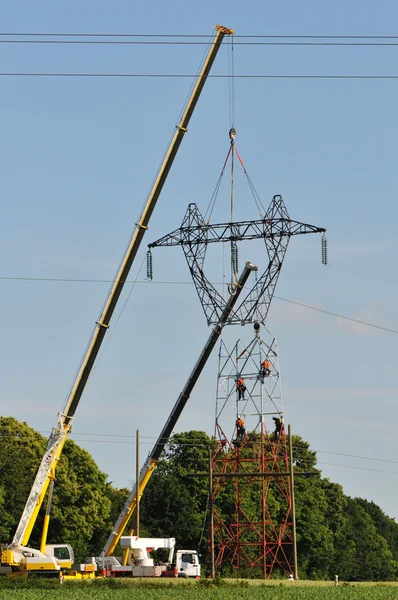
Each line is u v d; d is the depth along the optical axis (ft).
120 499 566.77
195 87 379.55
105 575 351.87
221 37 380.37
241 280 393.29
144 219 369.30
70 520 473.26
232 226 384.27
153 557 383.45
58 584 292.40
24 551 334.44
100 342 358.64
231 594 261.65
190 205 391.45
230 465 424.87
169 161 375.25
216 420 400.26
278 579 375.86
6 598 238.89
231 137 395.55
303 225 375.45
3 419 481.46
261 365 392.88
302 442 653.71
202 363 396.37
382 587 319.06
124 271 364.38
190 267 392.47
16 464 453.58
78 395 354.95
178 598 245.24
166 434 394.93
